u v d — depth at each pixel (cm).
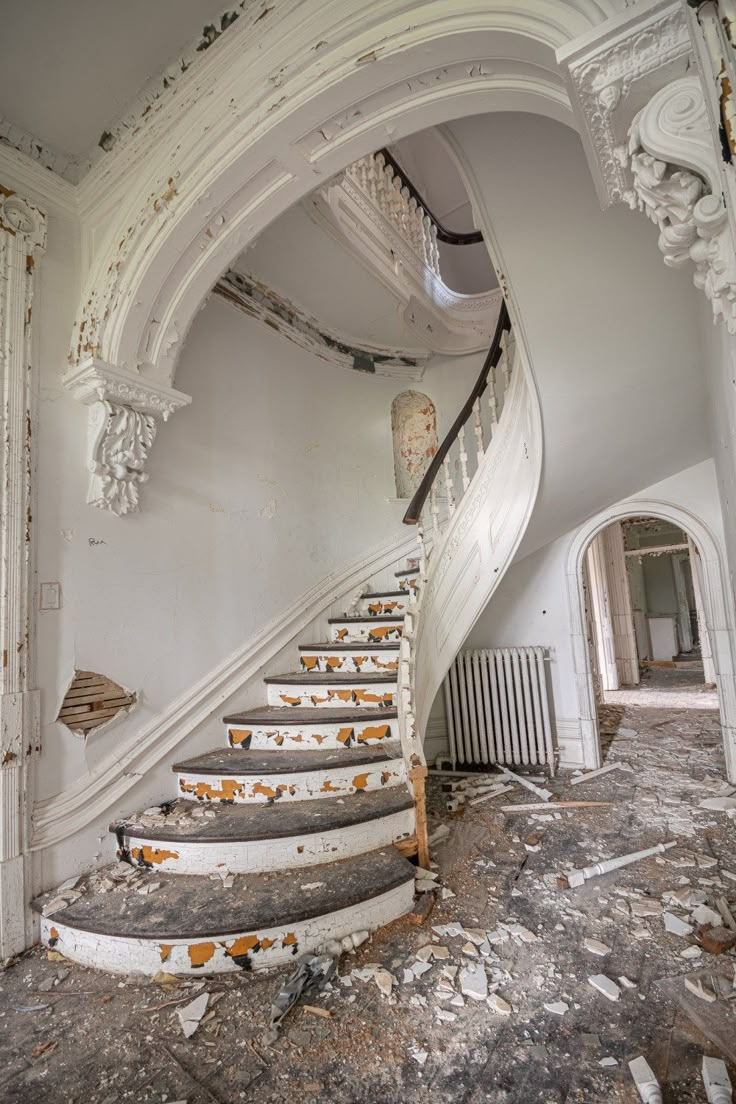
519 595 432
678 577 1209
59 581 215
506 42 126
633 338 240
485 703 409
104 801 220
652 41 91
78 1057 142
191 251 212
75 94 202
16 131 211
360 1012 155
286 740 267
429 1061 137
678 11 87
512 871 238
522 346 248
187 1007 158
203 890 192
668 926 191
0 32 177
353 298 364
